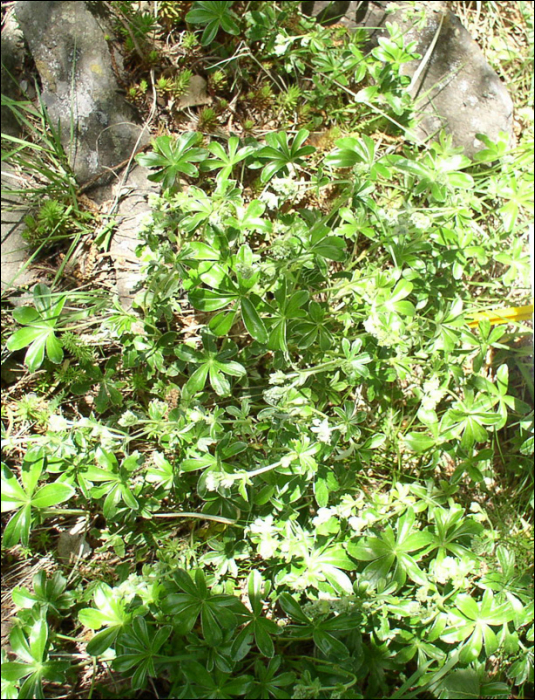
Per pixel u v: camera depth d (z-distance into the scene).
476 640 0.36
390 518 0.39
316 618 0.34
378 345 0.39
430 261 0.41
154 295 0.37
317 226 0.37
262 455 0.38
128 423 0.35
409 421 0.43
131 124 0.42
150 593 0.34
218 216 0.37
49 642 0.34
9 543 0.33
